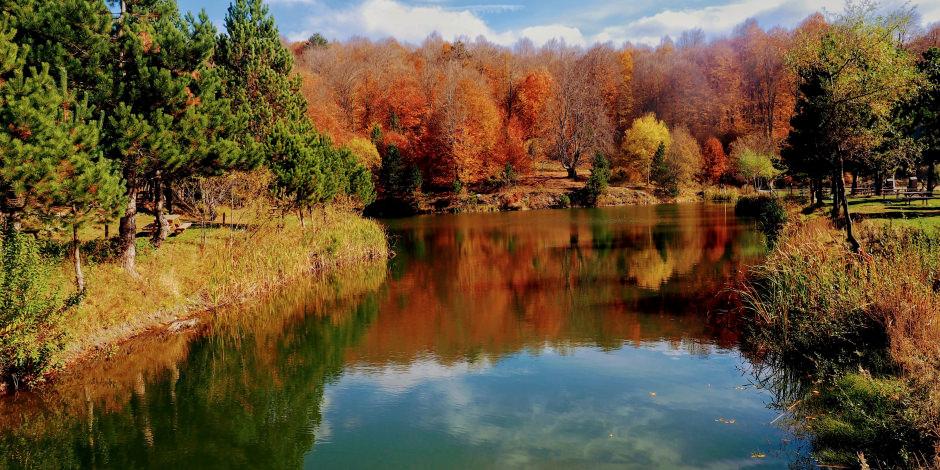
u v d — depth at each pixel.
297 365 12.94
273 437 9.28
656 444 8.36
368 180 35.12
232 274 19.41
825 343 10.83
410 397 10.83
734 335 13.53
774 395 9.84
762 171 54.75
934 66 24.80
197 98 17.25
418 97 72.38
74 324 12.73
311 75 68.75
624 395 10.35
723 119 74.94
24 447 9.03
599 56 85.81
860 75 16.78
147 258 18.45
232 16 32.19
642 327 14.70
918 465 6.48
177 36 16.59
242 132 20.25
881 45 16.53
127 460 8.59
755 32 79.12
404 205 59.81
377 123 69.00
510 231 40.88
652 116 70.38
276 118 29.27
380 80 75.56
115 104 15.50
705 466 7.63
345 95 72.62
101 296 14.35
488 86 77.75
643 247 29.38
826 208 29.48
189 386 11.68
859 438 7.54
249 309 18.34
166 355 13.62
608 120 74.44
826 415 8.51
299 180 23.48
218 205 28.19
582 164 76.06
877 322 10.16
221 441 9.21
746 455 7.87
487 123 66.88
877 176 33.97
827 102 17.08
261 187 23.66
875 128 17.55
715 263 23.31
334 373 12.35
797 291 12.72
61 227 12.60
